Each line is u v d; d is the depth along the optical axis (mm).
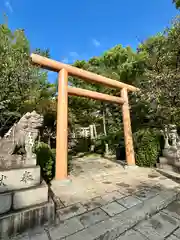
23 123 2236
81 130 12266
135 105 6484
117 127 9922
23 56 4043
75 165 5957
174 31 4543
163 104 4797
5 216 1709
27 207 1919
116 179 3928
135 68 6672
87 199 2676
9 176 1924
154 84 4488
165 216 2201
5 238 1668
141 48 6828
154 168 4926
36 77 4512
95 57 9258
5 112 4594
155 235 1777
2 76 3648
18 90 4016
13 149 2133
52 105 7449
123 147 7012
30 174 2086
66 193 2965
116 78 7223
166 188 3188
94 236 1717
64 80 4031
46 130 8188
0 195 1778
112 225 1903
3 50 3936
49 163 3752
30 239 1674
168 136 4836
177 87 4199
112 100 5160
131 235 1789
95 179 3959
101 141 9969
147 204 2455
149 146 5219
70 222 1979
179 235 1768
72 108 10062
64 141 3783
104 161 6832
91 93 4770
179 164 4215
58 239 1668
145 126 6645
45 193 2084
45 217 1943
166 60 4742
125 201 2574
